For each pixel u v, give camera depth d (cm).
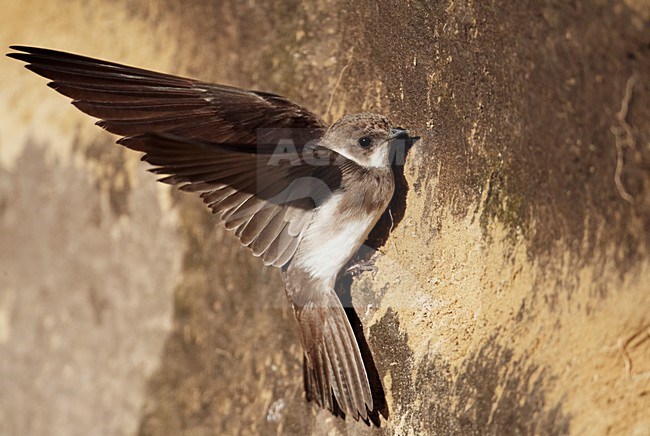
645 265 1155
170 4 1546
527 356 1082
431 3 1080
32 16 1734
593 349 1111
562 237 1122
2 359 1767
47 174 1744
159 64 1542
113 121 900
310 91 1265
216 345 1424
